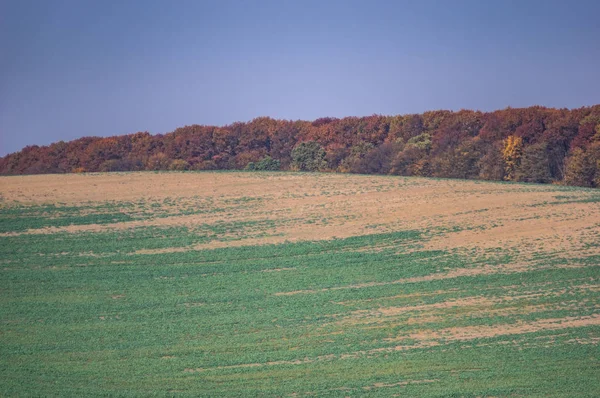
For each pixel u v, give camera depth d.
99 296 49.50
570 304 43.19
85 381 33.22
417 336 38.94
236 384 32.50
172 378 33.56
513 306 43.47
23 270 56.09
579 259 52.41
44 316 45.09
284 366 34.94
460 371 33.12
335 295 48.00
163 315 44.97
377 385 31.75
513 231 62.09
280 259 58.06
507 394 30.00
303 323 42.38
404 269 53.47
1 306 47.25
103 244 64.00
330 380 32.59
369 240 62.75
